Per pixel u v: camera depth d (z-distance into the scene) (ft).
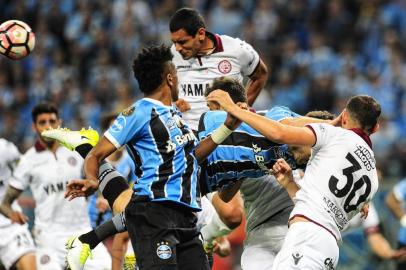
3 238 111.65
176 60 93.97
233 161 84.17
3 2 220.84
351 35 207.31
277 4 211.82
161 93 75.82
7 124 189.98
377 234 122.31
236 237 146.61
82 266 76.38
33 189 110.93
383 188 149.89
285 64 199.11
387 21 209.05
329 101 188.14
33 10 218.59
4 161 111.75
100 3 216.74
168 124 74.59
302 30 207.31
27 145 180.24
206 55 93.20
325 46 204.03
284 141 76.38
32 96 199.93
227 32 207.51
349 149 79.51
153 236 73.26
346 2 212.84
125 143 74.08
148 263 73.05
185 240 75.41
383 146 175.32
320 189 79.15
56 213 110.11
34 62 208.44
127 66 201.67
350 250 148.66
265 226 91.71
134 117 73.77
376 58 202.39
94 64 204.74
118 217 77.05
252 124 75.20
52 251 109.60
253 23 208.85
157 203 73.67
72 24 214.48
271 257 91.30
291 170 81.61
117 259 96.07
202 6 215.31
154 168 73.77
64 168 110.11
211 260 95.66
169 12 213.66
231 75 93.71
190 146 75.92
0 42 84.89
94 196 112.68
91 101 192.44
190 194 74.84
